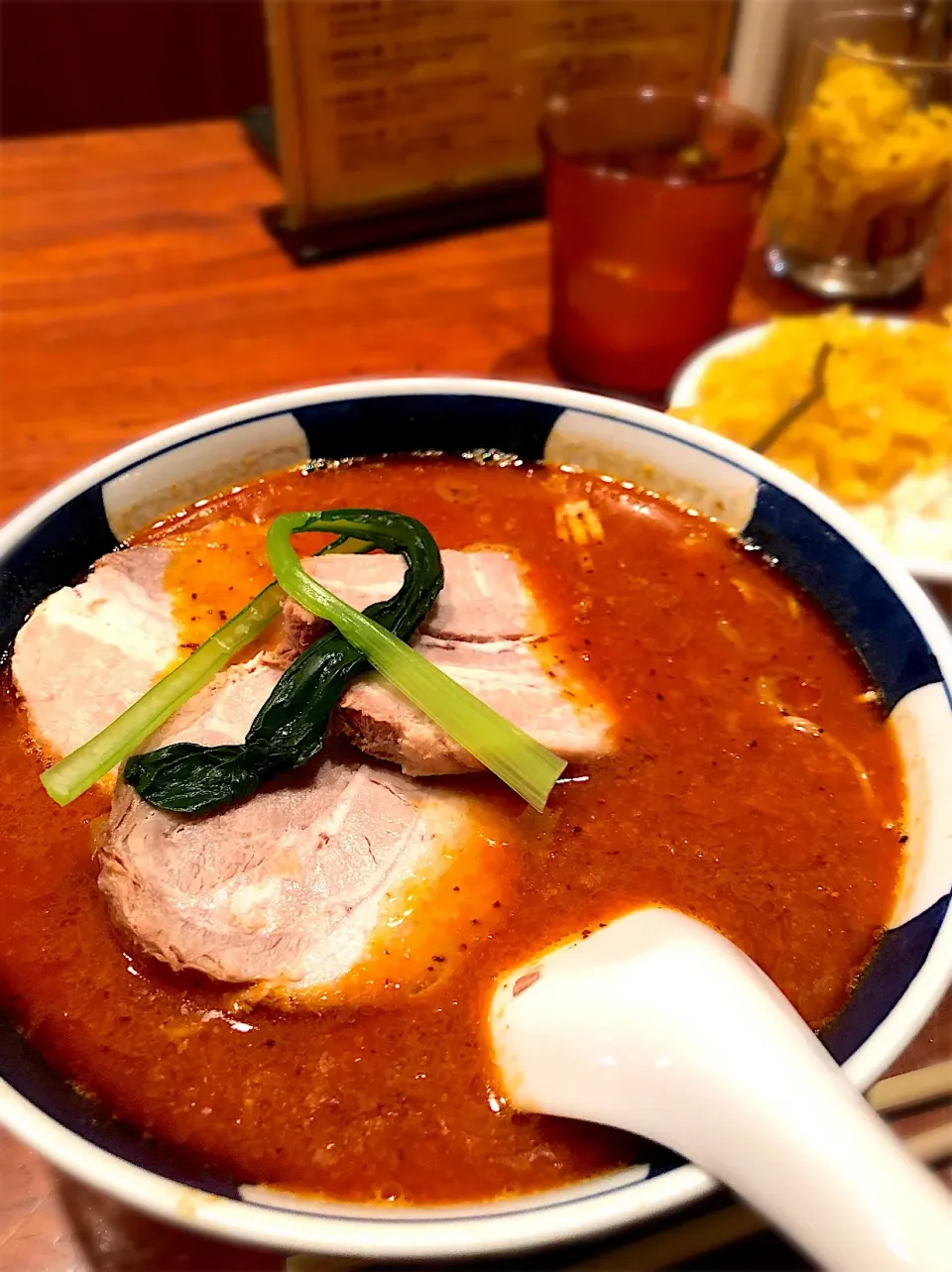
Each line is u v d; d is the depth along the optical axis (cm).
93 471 26
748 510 28
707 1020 16
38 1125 16
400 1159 18
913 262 46
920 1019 17
